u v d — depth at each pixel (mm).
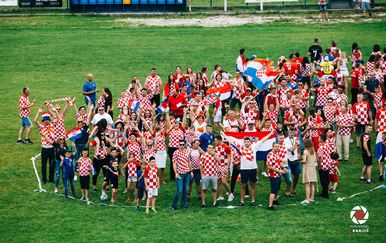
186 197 38625
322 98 48688
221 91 49000
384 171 40562
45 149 42125
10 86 61062
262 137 39562
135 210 38438
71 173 39969
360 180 41875
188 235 35094
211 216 37438
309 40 72938
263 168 43219
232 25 81500
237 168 39062
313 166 38531
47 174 43656
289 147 39375
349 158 45344
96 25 83188
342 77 54531
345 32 75875
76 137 42812
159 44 73875
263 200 39531
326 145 39125
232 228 35875
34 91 59406
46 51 72188
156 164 40844
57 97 57719
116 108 54250
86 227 36312
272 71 48031
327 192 39500
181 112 48344
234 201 39531
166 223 36656
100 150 40656
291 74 54062
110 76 63312
